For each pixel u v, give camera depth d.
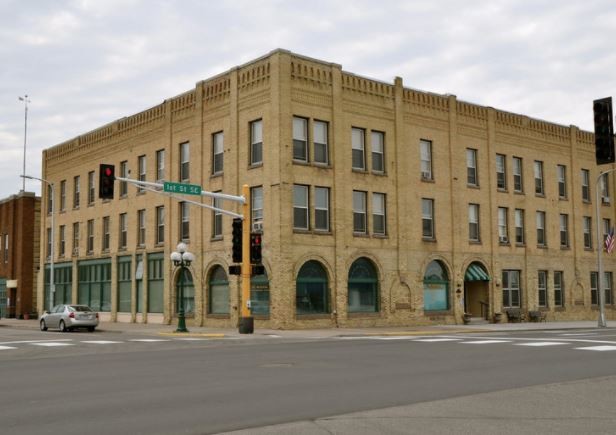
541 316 45.28
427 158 41.09
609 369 15.85
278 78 34.56
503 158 45.34
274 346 23.95
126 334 33.72
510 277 44.97
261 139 35.81
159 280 43.31
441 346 23.12
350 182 37.03
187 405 11.20
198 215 39.88
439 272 41.16
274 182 34.50
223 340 27.53
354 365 17.02
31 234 59.12
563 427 9.38
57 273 53.97
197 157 39.94
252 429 9.32
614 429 9.26
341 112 36.91
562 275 48.38
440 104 41.66
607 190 52.81
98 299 48.97
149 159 44.25
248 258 31.36
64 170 53.62
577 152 50.19
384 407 10.94
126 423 9.77
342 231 36.41
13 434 9.10
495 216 43.94
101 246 48.75
